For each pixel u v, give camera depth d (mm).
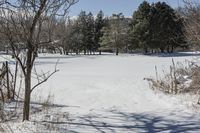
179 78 15922
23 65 8969
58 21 8641
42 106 11195
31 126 8555
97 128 8891
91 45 91500
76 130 8648
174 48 86812
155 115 10453
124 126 9133
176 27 75188
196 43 13492
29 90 9000
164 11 77625
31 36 8375
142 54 75562
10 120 9250
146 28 77625
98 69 32594
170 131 8562
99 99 13617
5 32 8164
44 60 51281
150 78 20000
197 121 9547
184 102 12219
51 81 20469
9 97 12219
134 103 12656
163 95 14078
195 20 12914
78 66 37844
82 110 11297
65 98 13852
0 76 12297
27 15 8281
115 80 20797
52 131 8359
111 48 84625
